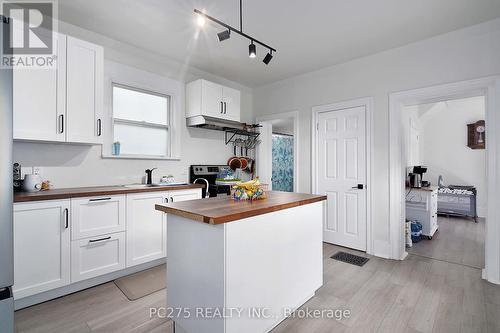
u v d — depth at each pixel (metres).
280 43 2.94
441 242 3.75
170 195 2.82
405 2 2.18
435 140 6.21
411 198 4.07
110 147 2.92
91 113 2.43
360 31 2.67
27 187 2.19
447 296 2.18
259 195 1.92
